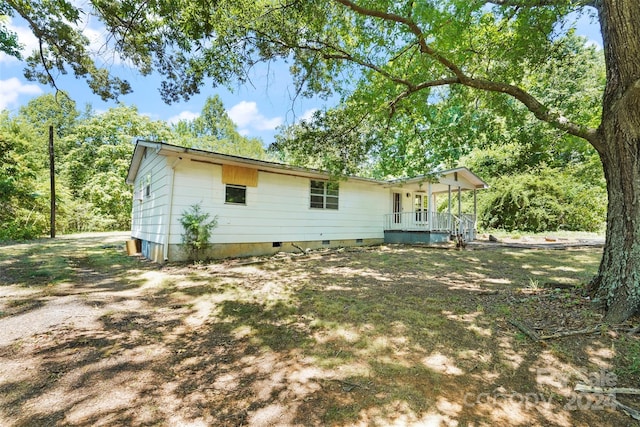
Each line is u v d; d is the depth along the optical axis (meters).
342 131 6.82
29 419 1.90
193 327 3.49
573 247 11.12
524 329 3.19
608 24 3.30
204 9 4.56
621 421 1.90
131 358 2.74
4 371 2.47
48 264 7.48
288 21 5.18
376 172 9.20
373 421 1.89
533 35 5.20
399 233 13.45
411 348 2.90
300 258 8.75
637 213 3.29
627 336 2.89
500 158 20.05
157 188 8.70
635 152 3.35
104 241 13.78
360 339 3.12
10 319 3.65
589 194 17.58
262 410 2.01
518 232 17.81
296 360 2.70
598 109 8.58
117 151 23.48
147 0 4.68
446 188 14.99
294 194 10.46
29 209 16.11
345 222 12.21
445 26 4.91
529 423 1.88
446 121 7.72
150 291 5.05
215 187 8.56
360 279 5.92
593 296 3.82
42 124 27.34
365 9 4.60
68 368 2.54
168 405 2.07
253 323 3.60
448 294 4.74
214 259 8.39
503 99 6.49
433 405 2.05
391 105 6.08
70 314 3.85
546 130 7.88
